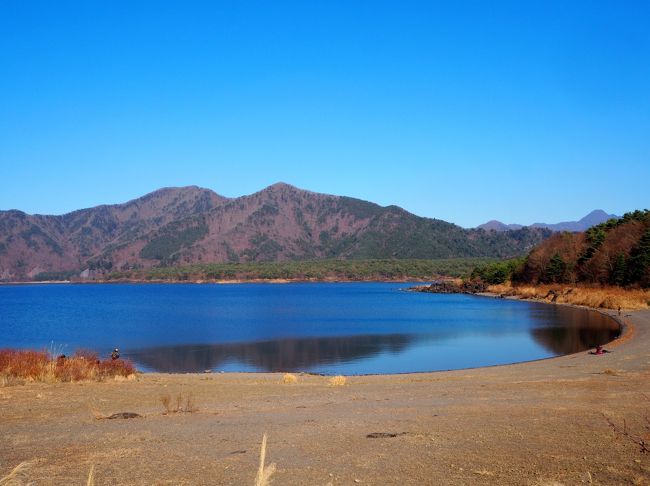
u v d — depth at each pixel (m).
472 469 7.45
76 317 77.19
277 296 142.25
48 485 6.85
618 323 50.84
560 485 6.53
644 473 7.03
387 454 8.38
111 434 10.09
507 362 31.38
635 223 94.94
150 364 33.12
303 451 8.64
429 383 19.72
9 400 14.52
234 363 33.28
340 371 29.39
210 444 9.20
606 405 12.48
